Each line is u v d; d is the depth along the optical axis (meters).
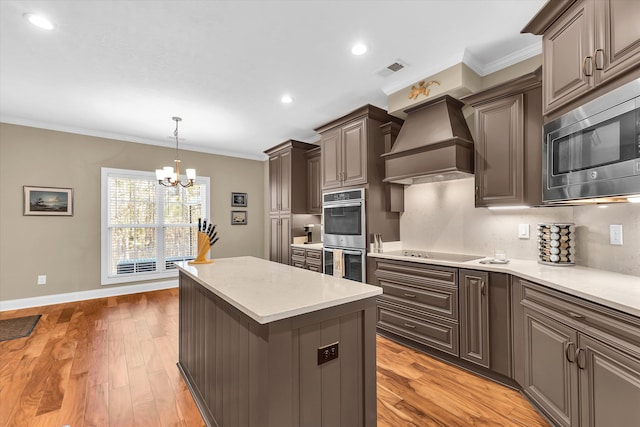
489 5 1.96
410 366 2.38
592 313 1.35
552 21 1.73
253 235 6.19
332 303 1.25
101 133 4.54
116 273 4.65
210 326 1.70
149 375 2.27
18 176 3.94
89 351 2.67
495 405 1.87
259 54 2.51
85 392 2.04
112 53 2.46
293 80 2.97
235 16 2.03
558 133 1.68
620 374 1.21
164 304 4.16
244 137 4.94
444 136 2.63
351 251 3.30
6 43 2.30
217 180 5.73
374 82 3.02
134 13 1.99
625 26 1.30
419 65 2.70
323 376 1.25
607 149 1.38
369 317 1.41
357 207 3.26
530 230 2.46
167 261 5.12
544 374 1.69
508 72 2.62
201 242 2.39
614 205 1.85
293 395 1.15
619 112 1.31
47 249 4.12
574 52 1.58
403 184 3.41
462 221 2.95
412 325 2.67
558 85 1.69
